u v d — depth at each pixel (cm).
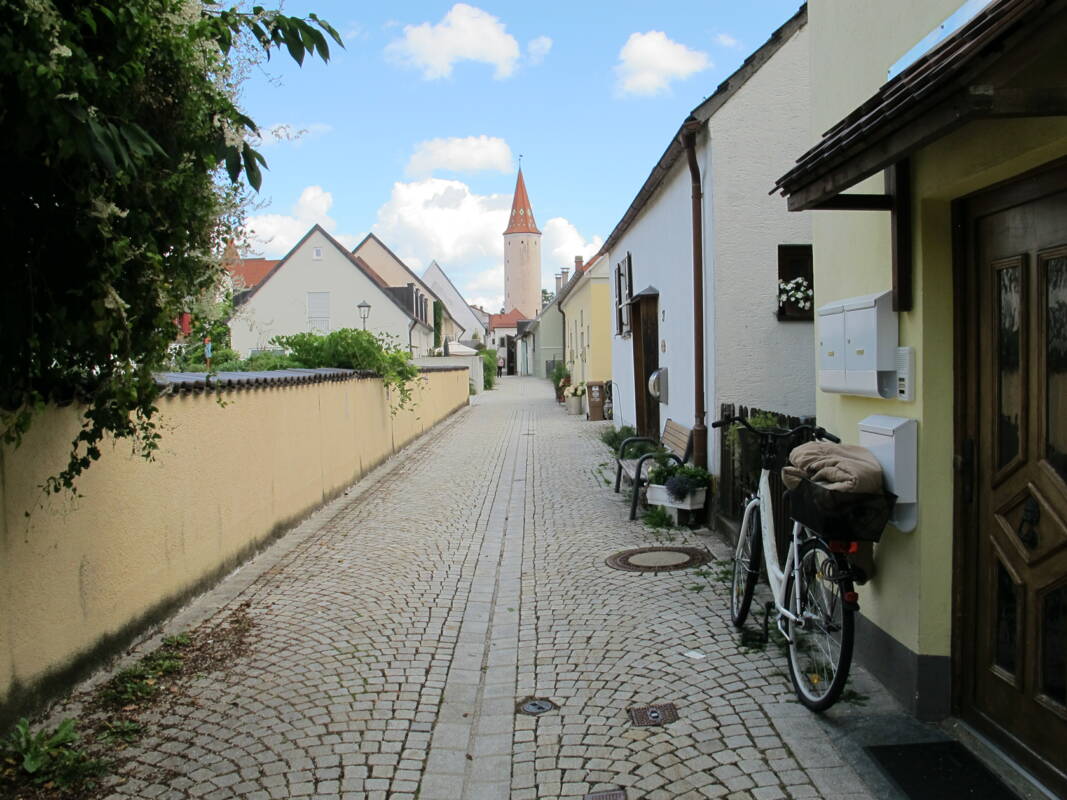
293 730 392
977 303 355
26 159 305
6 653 381
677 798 322
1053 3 206
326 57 344
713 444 812
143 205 351
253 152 370
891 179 384
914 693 377
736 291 796
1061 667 305
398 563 717
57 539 425
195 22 328
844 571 370
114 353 357
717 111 789
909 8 384
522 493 1069
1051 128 276
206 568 626
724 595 583
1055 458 307
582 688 438
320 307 4434
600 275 2392
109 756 364
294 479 872
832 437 452
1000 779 321
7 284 332
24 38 263
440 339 5906
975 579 359
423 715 411
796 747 356
